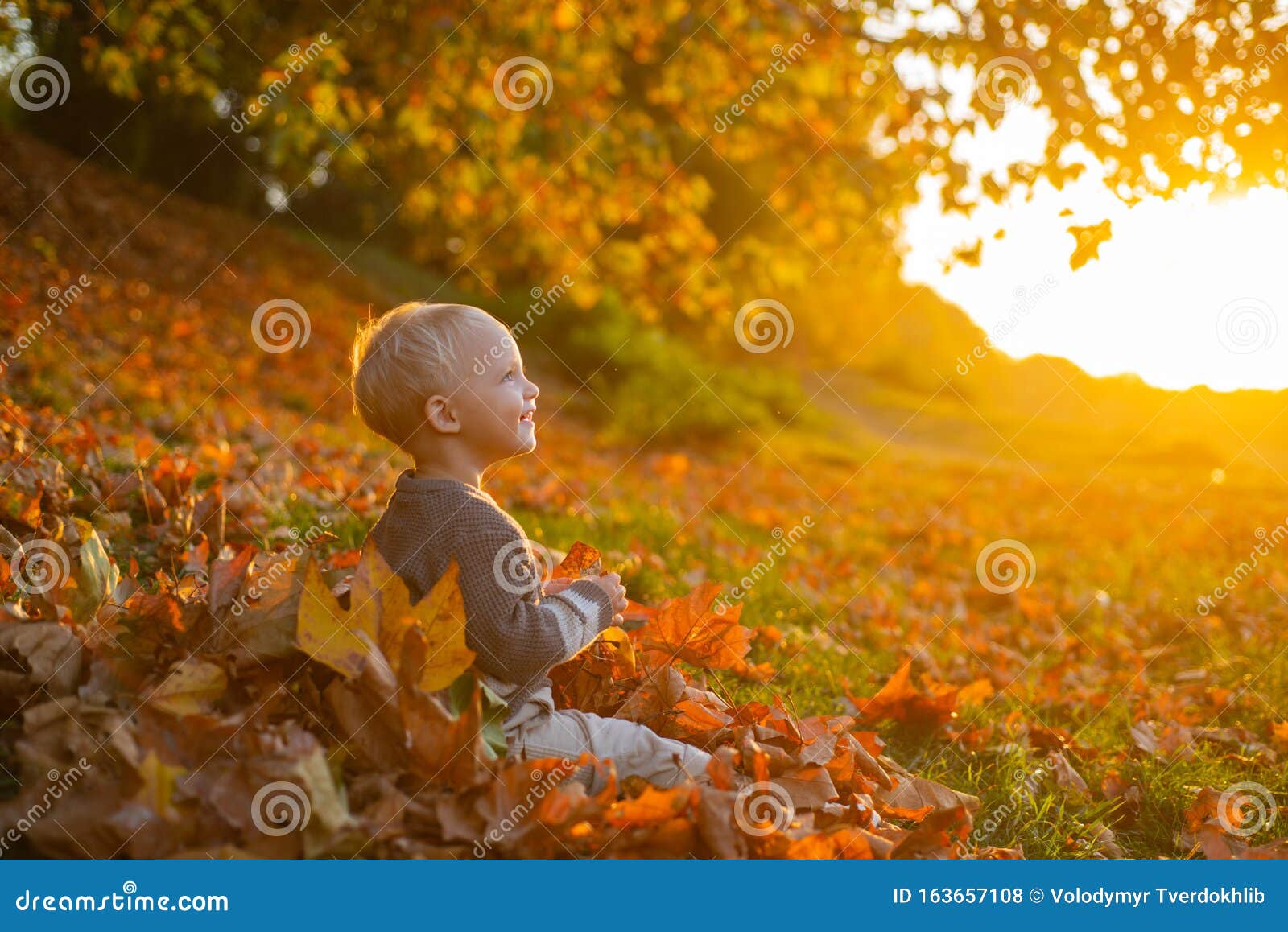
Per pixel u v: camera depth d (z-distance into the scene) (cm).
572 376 1717
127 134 1680
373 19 775
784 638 369
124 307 976
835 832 165
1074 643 459
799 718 279
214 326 1091
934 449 2152
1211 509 1145
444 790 159
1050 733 306
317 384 1021
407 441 195
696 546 548
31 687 164
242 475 437
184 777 146
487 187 918
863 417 2467
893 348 3475
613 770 165
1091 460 2023
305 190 2123
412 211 1023
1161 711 345
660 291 1015
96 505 321
